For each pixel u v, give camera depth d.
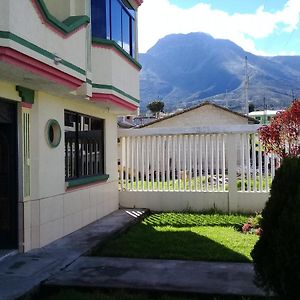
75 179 9.96
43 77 6.67
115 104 10.37
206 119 35.00
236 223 11.03
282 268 4.51
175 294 5.84
